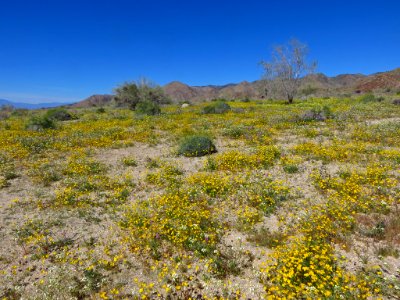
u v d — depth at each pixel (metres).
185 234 5.85
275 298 4.20
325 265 4.54
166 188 8.39
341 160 10.41
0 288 4.68
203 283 4.62
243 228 6.16
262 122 20.16
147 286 4.57
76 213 7.11
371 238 5.58
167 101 48.56
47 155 12.54
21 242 5.86
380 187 7.54
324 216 6.18
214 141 14.91
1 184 8.85
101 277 4.85
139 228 6.22
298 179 8.80
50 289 4.55
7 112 38.34
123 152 13.31
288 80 38.53
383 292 4.18
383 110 25.17
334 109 26.73
